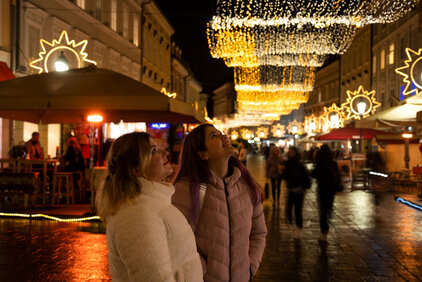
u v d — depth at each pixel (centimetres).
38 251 762
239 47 2202
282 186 2175
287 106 4216
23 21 1866
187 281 213
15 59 1814
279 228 1016
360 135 2255
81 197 1396
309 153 4269
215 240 281
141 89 995
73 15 2302
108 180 221
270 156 1405
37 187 1186
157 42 4138
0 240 845
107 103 960
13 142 1816
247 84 3181
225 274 280
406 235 937
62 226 991
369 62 4200
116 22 2944
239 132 7206
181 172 298
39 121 1263
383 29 3806
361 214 1237
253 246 311
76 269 660
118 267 206
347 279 629
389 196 1717
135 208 204
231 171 311
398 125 1706
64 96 962
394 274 654
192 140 299
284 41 2250
